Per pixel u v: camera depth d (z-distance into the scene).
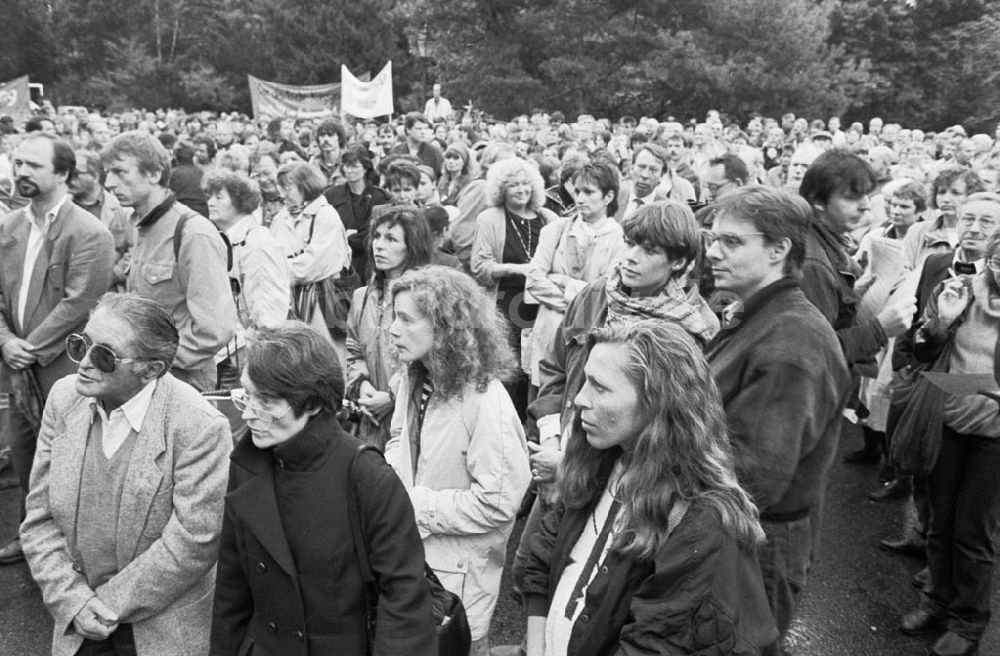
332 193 7.29
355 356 4.12
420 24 31.73
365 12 38.25
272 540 2.21
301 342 2.21
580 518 2.23
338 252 5.76
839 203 3.02
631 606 1.91
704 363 2.04
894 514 5.48
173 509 2.65
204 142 10.85
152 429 2.63
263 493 2.24
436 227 5.49
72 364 4.32
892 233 6.29
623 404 2.00
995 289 3.67
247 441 2.29
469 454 2.86
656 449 1.95
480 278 5.86
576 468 2.21
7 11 38.06
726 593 1.85
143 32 42.62
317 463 2.24
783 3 28.97
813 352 2.41
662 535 1.93
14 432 4.44
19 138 9.97
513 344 5.89
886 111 37.91
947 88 38.16
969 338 3.73
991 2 38.97
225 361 5.28
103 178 6.63
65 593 2.68
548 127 17.33
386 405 3.79
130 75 39.69
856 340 3.01
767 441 2.38
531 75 30.67
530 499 5.02
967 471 3.77
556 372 3.80
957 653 3.85
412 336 2.84
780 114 29.41
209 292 4.16
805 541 2.62
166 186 4.26
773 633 1.90
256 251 4.93
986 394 3.37
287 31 38.34
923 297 4.54
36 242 4.33
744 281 2.56
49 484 2.73
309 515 2.22
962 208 4.41
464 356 2.83
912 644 4.07
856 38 37.66
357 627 2.28
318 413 2.25
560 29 29.42
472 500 2.82
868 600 4.47
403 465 2.99
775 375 2.39
